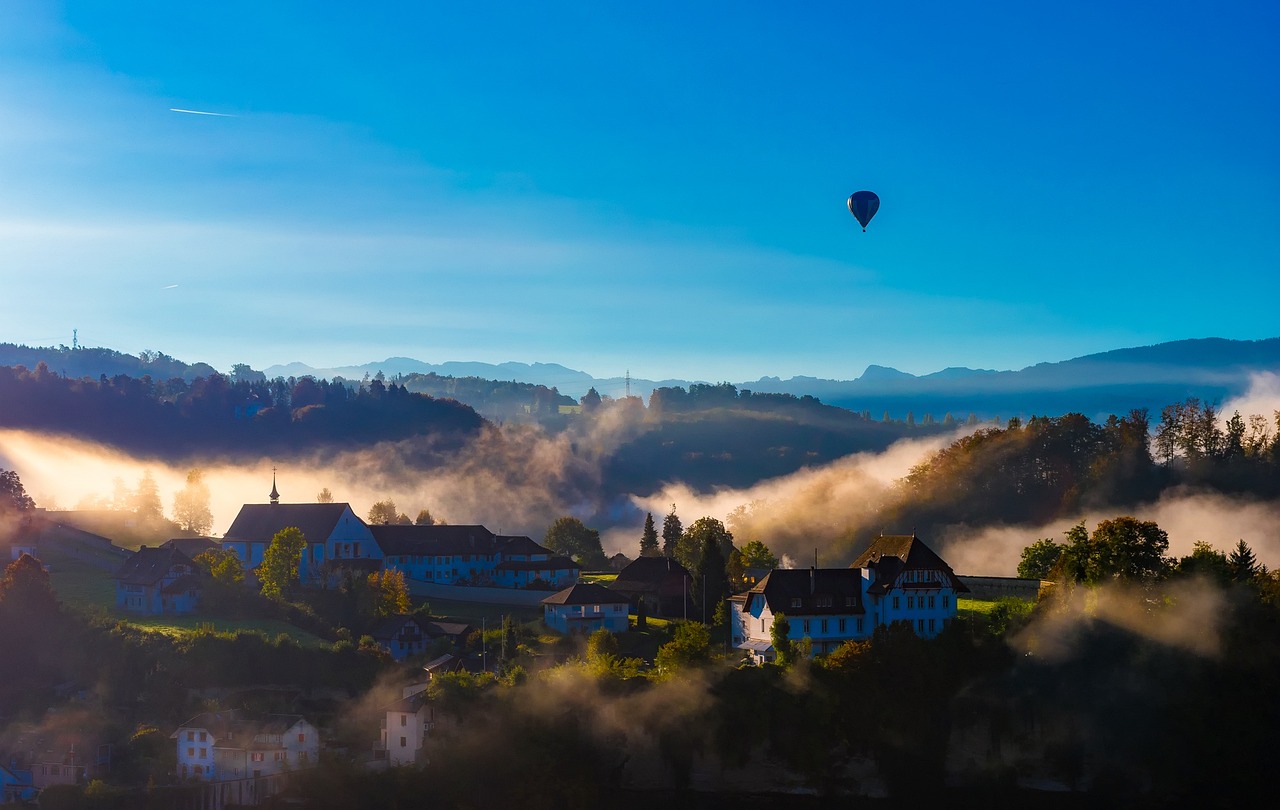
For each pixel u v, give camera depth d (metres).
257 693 170.50
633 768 152.88
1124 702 153.25
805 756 149.25
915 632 172.62
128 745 156.12
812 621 172.62
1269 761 144.75
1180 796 145.88
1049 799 147.00
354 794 143.00
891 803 148.25
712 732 151.25
